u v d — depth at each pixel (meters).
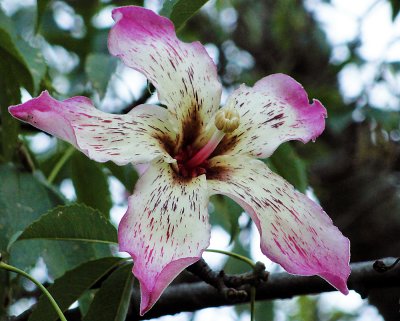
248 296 0.47
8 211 0.51
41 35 0.72
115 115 0.42
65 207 0.43
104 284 0.44
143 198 0.40
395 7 0.62
